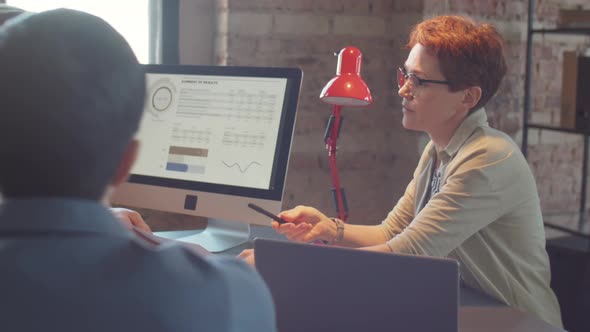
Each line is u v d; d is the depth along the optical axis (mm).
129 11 2371
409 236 1561
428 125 1679
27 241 531
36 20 562
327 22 2504
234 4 2369
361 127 2596
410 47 1748
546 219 2732
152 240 1581
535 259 1643
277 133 1722
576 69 2584
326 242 1749
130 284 537
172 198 1805
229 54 2387
